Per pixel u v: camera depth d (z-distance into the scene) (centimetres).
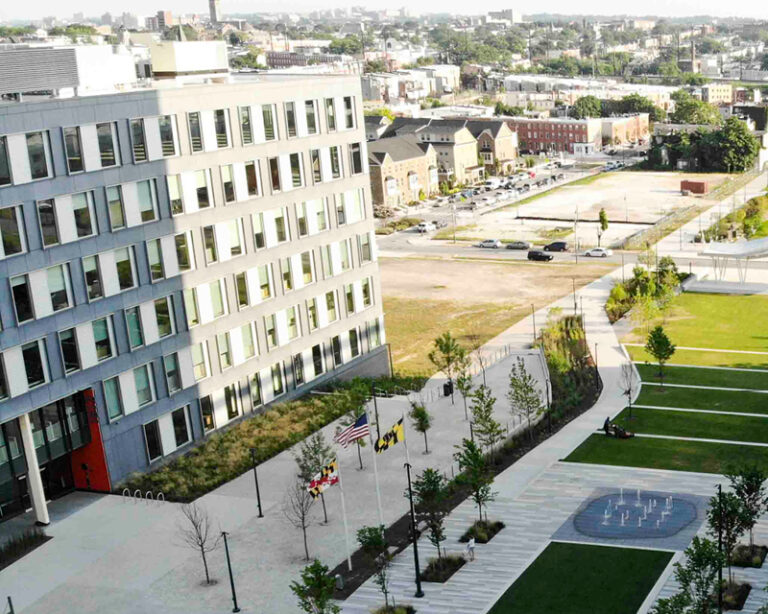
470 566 6356
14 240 7000
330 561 6544
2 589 6481
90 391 7700
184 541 6969
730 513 5700
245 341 9044
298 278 9506
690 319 12700
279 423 8925
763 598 5650
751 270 15262
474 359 11425
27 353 7181
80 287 7500
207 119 8425
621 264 16388
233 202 8744
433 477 6456
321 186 9625
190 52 9394
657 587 5894
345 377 10156
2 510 7556
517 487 7575
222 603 6091
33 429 7412
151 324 8119
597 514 6994
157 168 8038
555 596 5894
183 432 8525
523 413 8950
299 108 9288
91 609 6144
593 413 9262
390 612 5781
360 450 8362
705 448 8181
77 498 7850
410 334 12925
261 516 7288
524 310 13738
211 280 8612
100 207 7606
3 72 7475
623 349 11488
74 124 7344
